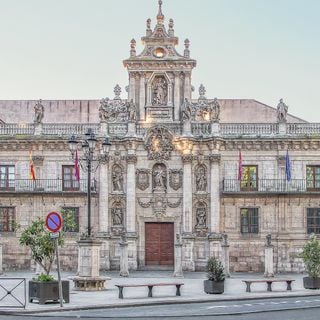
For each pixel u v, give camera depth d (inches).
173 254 2874.0
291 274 2758.4
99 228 2851.9
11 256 2861.7
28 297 1453.0
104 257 2827.3
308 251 1886.1
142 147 2891.2
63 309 1294.3
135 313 1244.5
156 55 2923.2
